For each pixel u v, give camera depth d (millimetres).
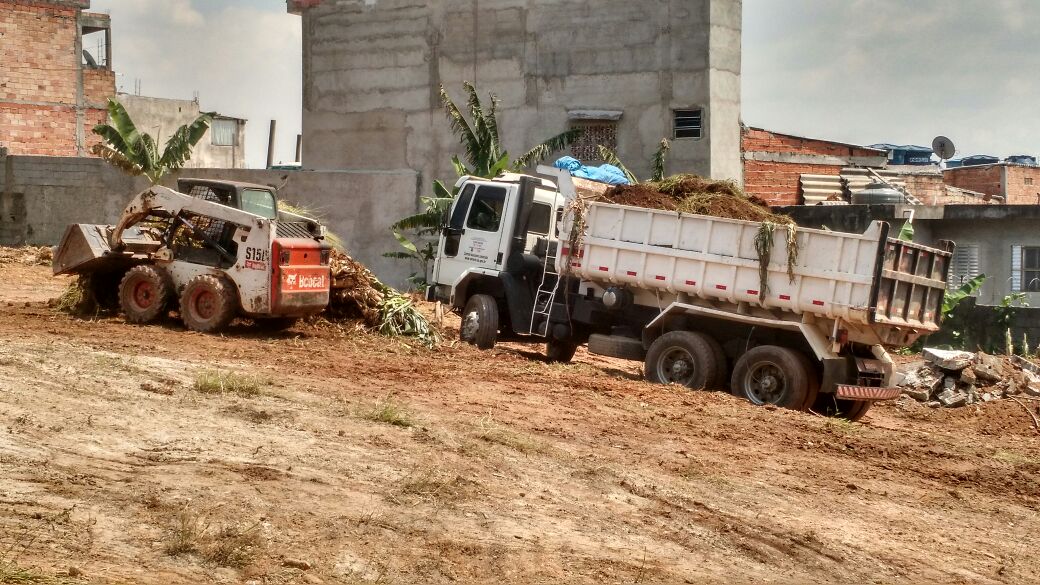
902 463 12188
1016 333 23438
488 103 31938
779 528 9250
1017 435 15102
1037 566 9055
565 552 7992
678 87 29359
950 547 9320
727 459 11438
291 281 15977
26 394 10297
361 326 17359
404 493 8773
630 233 16234
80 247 16906
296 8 35031
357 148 34375
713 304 15656
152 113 57438
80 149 49031
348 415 11039
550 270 17875
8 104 47375
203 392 11383
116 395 10758
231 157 63906
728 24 29594
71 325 16047
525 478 9727
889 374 15273
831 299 14461
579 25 30484
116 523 7305
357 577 7020
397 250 32812
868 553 8898
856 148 36375
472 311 18625
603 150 28406
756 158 32031
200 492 8094
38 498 7523
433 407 12125
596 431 11914
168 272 16656
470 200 19109
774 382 14969
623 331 16797
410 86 33312
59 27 48406
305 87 35125
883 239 14156
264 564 6988
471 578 7285
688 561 8188
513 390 13773
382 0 33625
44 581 6102
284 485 8547
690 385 15586
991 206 27891
